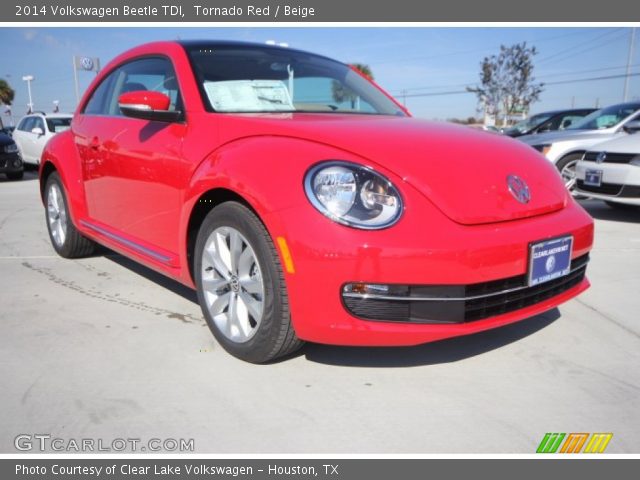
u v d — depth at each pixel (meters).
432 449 1.83
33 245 4.70
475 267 2.02
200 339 2.65
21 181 11.06
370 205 2.00
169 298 3.25
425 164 2.18
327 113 2.91
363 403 2.10
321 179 2.02
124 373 2.30
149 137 2.88
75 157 3.73
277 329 2.17
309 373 2.32
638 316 3.00
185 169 2.55
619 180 5.48
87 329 2.77
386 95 3.61
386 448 1.83
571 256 2.41
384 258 1.94
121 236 3.22
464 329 2.08
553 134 7.72
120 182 3.13
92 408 2.04
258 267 2.19
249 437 1.88
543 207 2.37
